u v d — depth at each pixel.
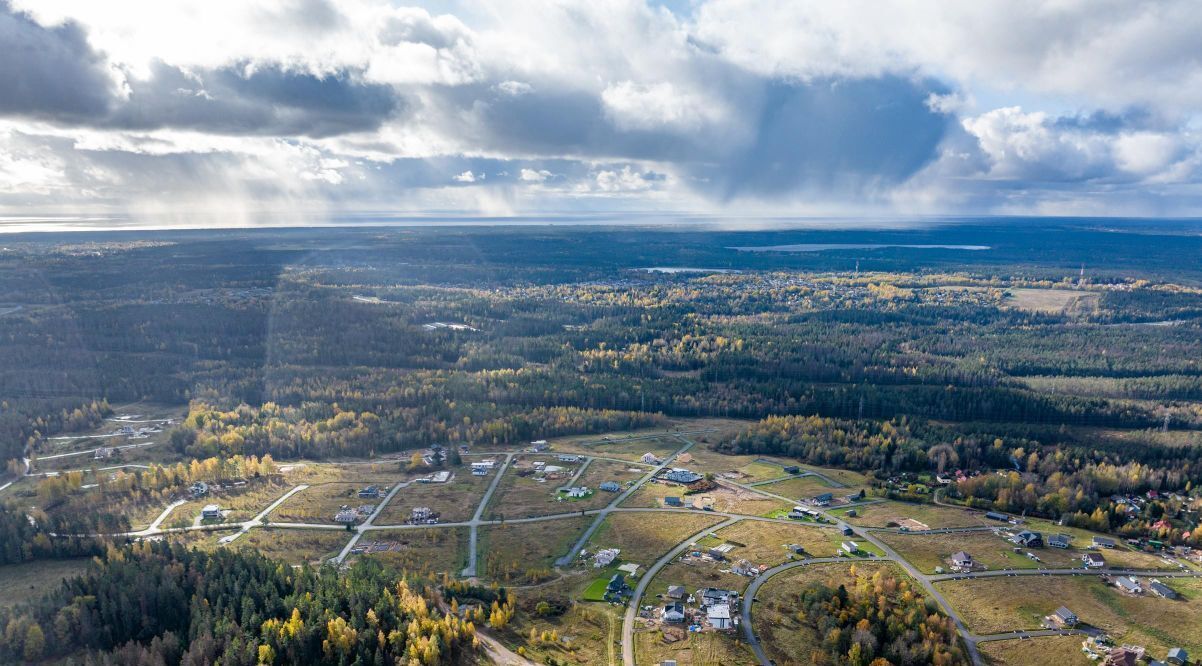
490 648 174.62
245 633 172.75
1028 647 179.88
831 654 176.12
